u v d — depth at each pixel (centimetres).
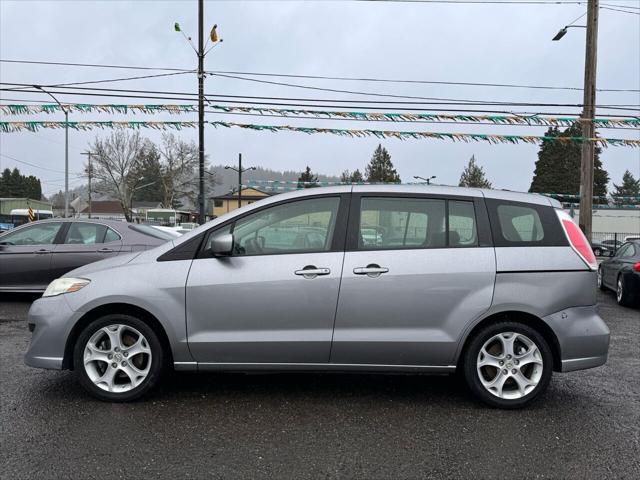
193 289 395
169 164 7031
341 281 392
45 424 361
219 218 416
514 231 408
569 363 398
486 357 400
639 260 920
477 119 1303
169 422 368
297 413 389
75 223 866
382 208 410
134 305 397
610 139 1377
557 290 396
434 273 392
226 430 356
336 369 402
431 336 393
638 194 8375
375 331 395
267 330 396
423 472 302
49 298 409
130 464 306
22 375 469
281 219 412
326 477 295
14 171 10250
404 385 459
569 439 348
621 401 423
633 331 723
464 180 7562
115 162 6147
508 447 335
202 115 1673
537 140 1338
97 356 403
